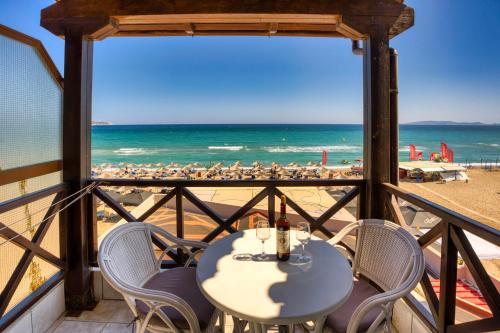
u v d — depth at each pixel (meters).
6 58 1.79
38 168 2.04
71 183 2.15
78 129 2.13
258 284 1.15
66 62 2.11
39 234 1.90
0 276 1.72
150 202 4.39
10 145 1.82
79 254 2.15
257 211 2.59
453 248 1.40
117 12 2.05
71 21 2.08
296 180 2.31
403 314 1.85
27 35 1.92
